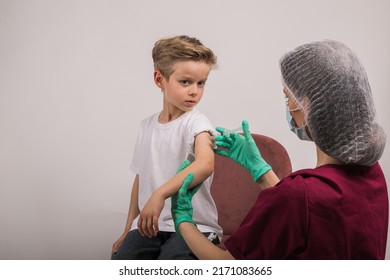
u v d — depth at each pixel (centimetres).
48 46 298
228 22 294
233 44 295
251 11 293
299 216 120
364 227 123
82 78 299
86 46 298
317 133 128
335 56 128
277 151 192
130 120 300
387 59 296
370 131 125
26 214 302
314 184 122
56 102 300
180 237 167
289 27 293
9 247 300
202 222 176
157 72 178
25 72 300
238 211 204
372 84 296
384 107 297
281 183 125
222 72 296
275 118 296
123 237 194
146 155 183
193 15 294
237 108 297
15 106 301
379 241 128
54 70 299
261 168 161
